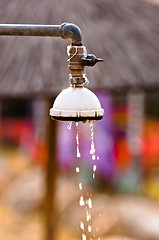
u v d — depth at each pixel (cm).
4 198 775
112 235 616
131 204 710
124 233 610
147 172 841
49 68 312
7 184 809
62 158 833
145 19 391
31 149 975
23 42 341
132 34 363
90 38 345
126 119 864
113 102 879
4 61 327
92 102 187
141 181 823
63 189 723
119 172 826
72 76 189
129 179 816
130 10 399
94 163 830
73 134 849
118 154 830
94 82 309
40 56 324
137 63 333
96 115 187
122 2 411
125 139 845
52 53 325
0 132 1103
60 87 297
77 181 787
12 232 671
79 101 185
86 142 847
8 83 307
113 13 384
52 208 487
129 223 622
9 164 927
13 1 390
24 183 790
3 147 1083
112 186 809
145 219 634
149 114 939
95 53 332
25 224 699
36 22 353
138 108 889
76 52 185
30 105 1077
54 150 476
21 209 740
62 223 643
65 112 185
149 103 948
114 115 868
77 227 637
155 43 359
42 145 921
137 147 841
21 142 1024
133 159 834
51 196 484
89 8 381
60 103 187
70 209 661
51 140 475
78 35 185
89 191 768
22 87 300
